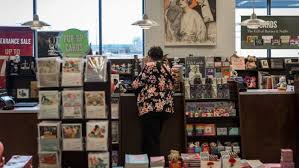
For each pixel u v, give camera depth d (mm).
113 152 5016
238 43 10016
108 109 4207
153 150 4832
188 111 5199
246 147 5270
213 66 7031
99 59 4164
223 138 5246
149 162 4359
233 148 5160
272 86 9266
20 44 9805
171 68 5195
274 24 9992
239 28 9969
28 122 4918
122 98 5145
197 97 5203
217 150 5113
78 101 4094
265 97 5293
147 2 9789
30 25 6902
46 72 4117
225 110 5246
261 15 10125
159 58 4906
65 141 4109
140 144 5137
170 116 4969
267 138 5285
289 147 5281
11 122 4922
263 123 5285
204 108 5234
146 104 4734
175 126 5164
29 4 10305
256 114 5281
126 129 5145
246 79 9516
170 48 9750
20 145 4922
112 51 10414
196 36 9719
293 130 5277
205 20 9703
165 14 9688
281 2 10586
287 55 10203
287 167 3979
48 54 9664
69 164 4266
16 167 2670
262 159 5266
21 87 5535
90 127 4098
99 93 4121
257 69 9484
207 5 9703
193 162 4031
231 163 3863
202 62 7062
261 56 10227
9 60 5605
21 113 4918
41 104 4137
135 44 10398
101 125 4094
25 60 5547
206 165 3904
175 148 5145
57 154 4102
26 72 5504
